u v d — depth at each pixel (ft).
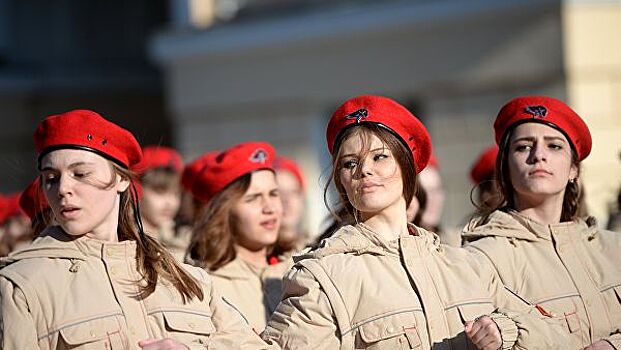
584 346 22.90
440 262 21.74
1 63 79.51
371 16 58.03
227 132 62.54
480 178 33.24
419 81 57.21
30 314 19.26
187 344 20.18
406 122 21.81
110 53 81.35
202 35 62.64
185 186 31.53
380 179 21.34
